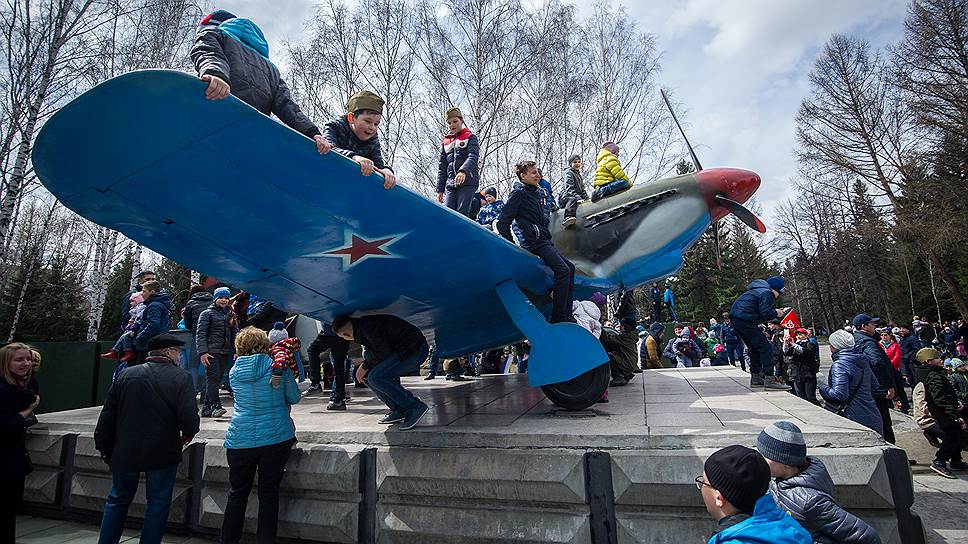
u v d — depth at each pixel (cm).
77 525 427
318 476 340
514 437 312
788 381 712
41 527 423
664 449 286
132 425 316
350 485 334
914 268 3525
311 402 590
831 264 3634
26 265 2234
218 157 239
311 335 745
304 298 392
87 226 1858
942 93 2069
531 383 374
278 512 340
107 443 324
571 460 291
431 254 343
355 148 356
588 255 499
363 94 351
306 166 251
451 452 318
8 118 1148
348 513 329
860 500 251
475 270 376
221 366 502
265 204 273
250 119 221
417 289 396
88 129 209
